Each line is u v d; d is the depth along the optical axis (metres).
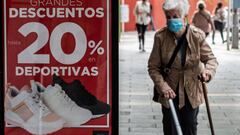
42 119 7.10
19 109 7.07
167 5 7.81
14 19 6.93
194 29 8.04
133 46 37.88
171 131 8.05
